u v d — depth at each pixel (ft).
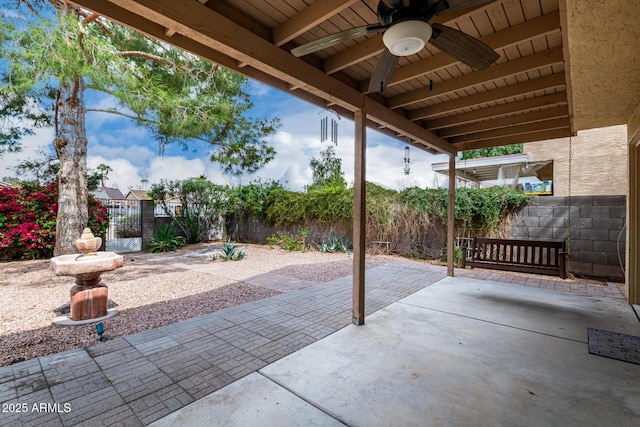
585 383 7.06
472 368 7.73
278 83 9.71
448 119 14.16
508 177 31.55
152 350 8.63
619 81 9.08
